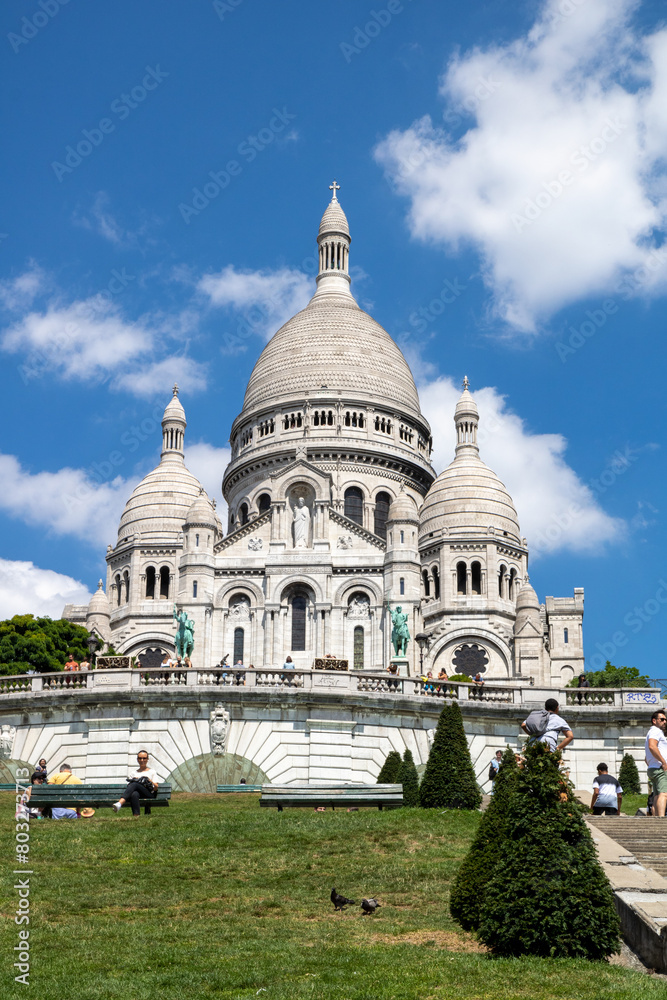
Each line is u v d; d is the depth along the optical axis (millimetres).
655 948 23031
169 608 118750
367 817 37656
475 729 54344
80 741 51844
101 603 119375
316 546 104750
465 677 80312
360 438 127438
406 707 53281
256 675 53250
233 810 41000
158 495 125750
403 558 102312
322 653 101062
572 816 24234
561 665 120812
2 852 32250
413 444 132625
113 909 27969
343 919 27406
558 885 23516
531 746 25125
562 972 21984
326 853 33094
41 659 87188
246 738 51562
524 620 113500
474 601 117625
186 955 23922
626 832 30078
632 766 51188
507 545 120812
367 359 134250
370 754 52438
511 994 20922
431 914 27875
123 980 22078
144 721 51812
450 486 124250
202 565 103250
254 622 102688
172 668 53125
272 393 132625
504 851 24469
